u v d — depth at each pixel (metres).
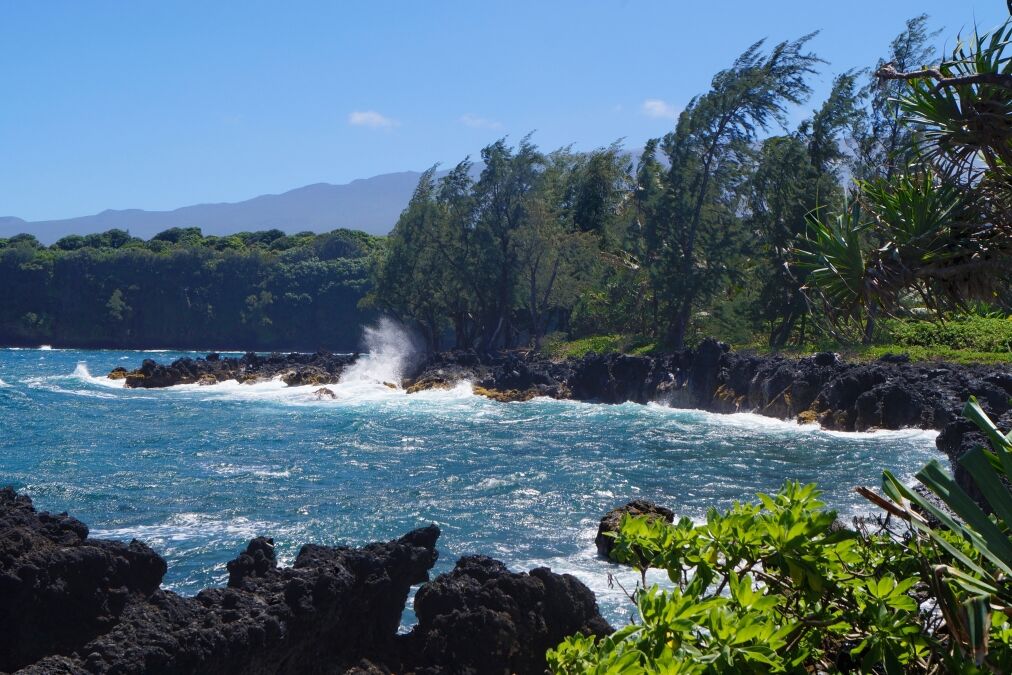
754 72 61.66
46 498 27.73
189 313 138.12
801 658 4.53
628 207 79.19
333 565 14.92
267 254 141.88
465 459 35.38
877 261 5.35
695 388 51.81
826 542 4.80
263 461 34.66
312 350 137.25
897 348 51.31
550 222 75.25
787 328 60.38
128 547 14.96
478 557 16.73
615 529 22.20
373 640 15.39
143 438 40.28
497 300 79.75
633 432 42.47
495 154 76.19
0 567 13.62
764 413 46.94
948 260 5.25
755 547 4.90
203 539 23.53
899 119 5.70
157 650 12.20
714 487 30.06
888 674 4.34
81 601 13.98
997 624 4.09
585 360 57.69
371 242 153.12
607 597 19.12
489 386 60.78
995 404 38.38
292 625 13.66
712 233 64.06
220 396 60.66
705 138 63.94
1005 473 3.72
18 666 13.38
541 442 39.75
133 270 139.12
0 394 59.00
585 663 4.74
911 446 36.59
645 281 70.19
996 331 51.09
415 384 62.28
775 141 63.19
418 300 81.75
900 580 5.11
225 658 12.73
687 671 4.13
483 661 14.88
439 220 78.69
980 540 3.61
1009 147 5.19
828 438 39.56
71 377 74.12
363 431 43.12
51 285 137.12
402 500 28.05
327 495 28.67
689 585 4.85
